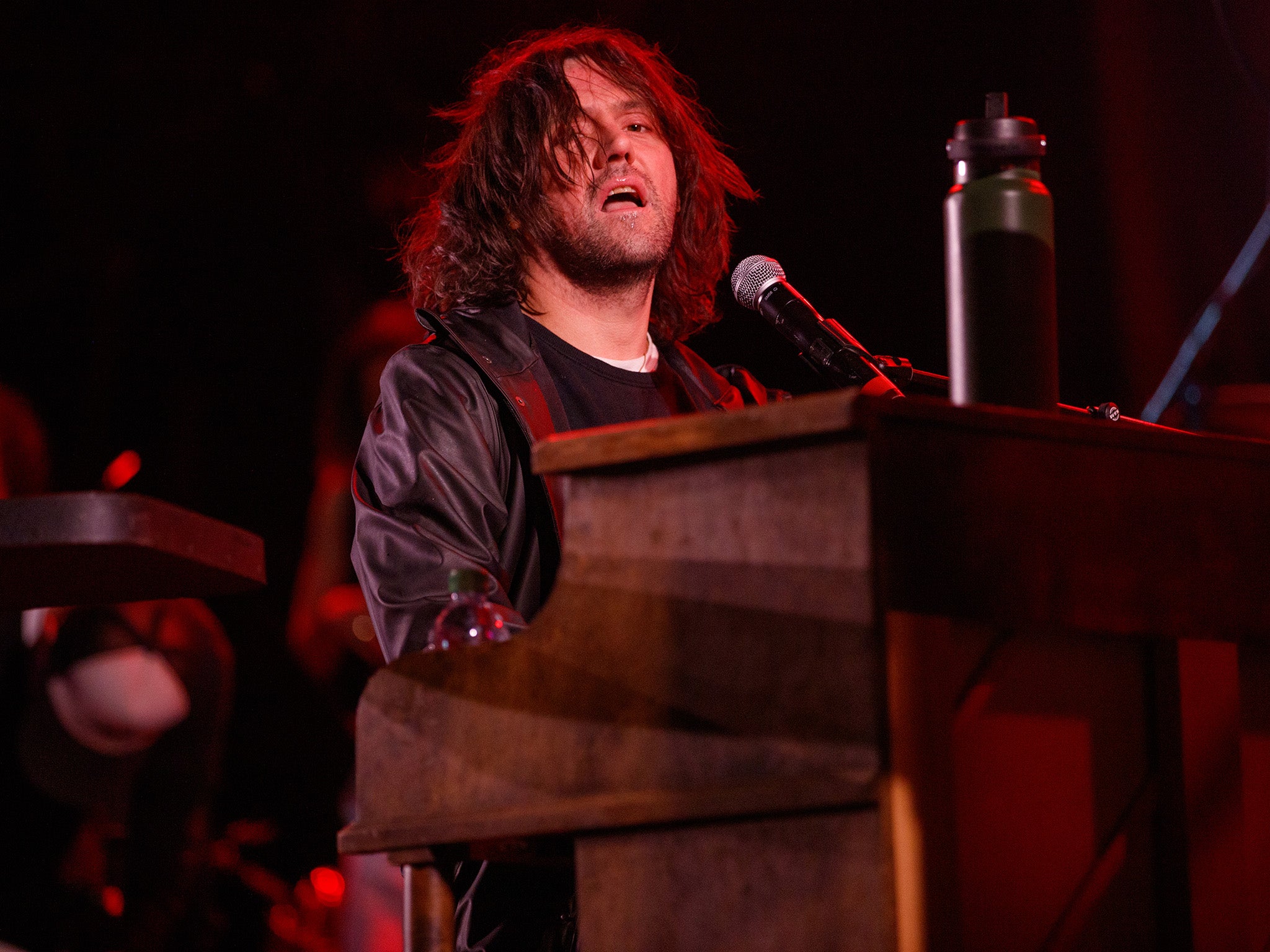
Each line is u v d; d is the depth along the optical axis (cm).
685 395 857
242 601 2056
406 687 483
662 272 939
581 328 830
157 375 2156
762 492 414
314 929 1424
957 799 412
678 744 422
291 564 2123
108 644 1000
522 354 785
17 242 2116
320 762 1981
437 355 766
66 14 2011
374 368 1235
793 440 406
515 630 589
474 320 801
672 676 427
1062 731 444
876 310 1741
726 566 419
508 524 740
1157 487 461
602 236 814
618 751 434
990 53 1697
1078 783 446
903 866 385
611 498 446
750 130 1762
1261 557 486
